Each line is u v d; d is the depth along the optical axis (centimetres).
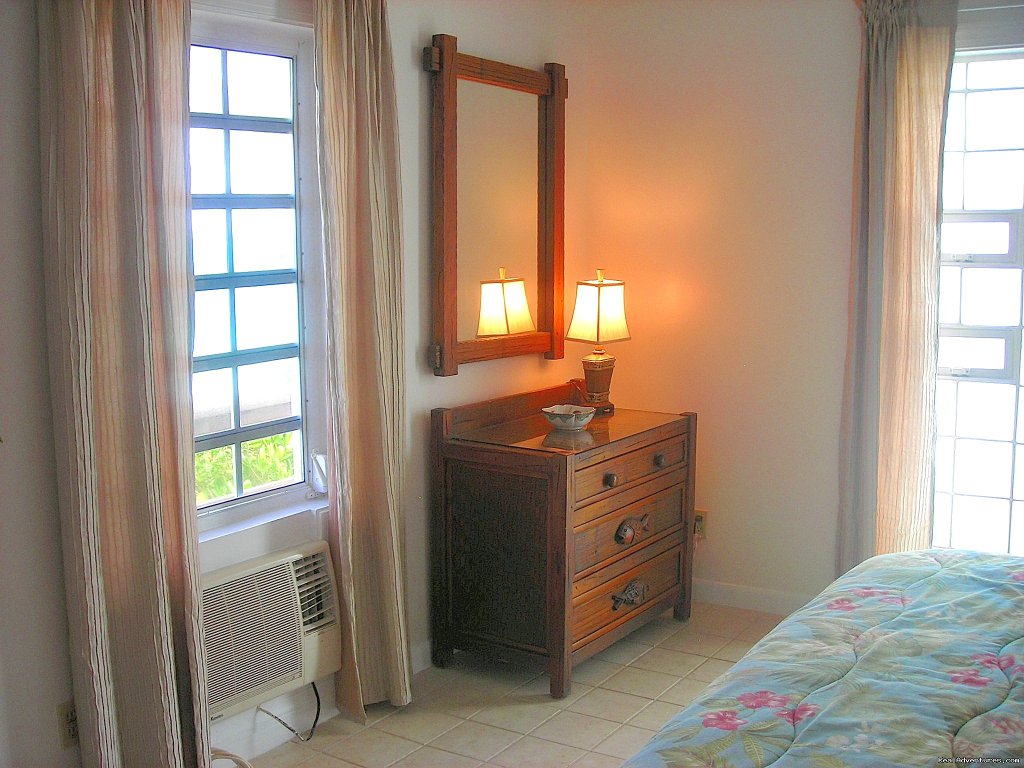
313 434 320
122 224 240
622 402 438
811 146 385
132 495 246
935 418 361
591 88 427
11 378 231
